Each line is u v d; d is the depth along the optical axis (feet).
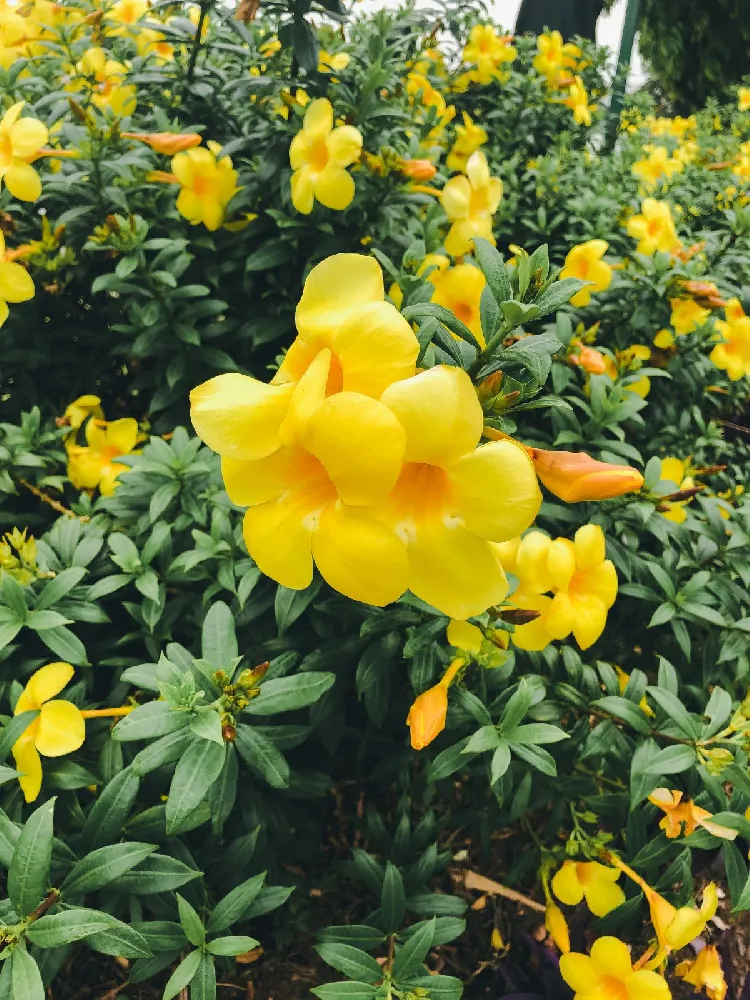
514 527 0.65
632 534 1.39
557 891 1.21
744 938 1.59
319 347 0.72
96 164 1.47
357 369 0.66
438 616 1.09
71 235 1.61
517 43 2.83
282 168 1.54
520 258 0.83
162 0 1.66
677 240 1.80
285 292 1.64
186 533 1.38
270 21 2.11
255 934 1.46
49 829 0.84
